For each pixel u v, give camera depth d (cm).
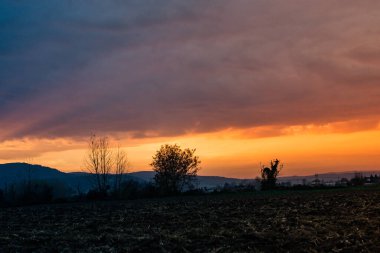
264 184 8419
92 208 5306
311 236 2486
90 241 2711
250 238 2542
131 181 7944
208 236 2667
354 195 5325
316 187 8106
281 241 2398
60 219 4103
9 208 6094
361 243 2248
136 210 4678
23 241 2792
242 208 4319
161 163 7906
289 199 5212
